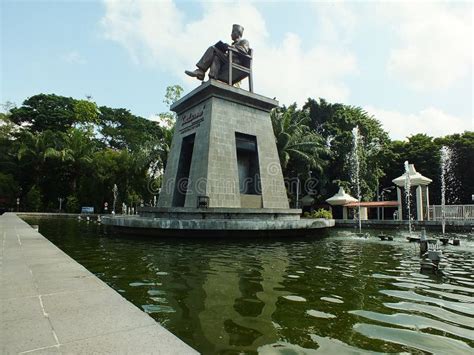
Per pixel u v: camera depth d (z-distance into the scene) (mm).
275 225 11922
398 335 3055
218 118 14836
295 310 3760
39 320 2508
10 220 18172
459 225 19094
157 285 4895
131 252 8336
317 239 12812
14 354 1933
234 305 3920
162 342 2133
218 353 2617
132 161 38438
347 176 32094
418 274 5910
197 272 5867
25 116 46500
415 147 36531
